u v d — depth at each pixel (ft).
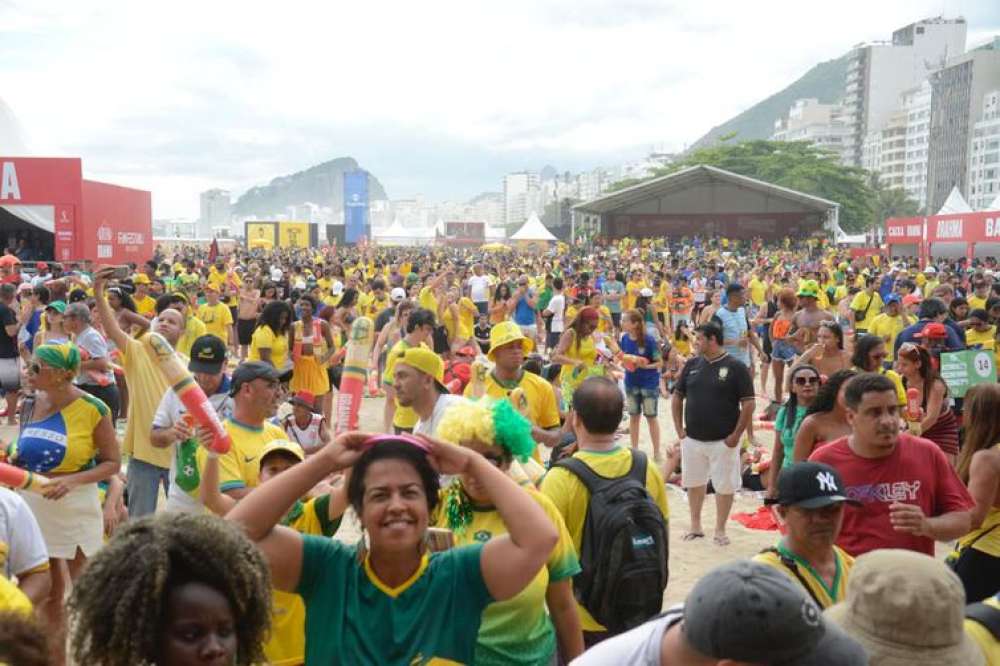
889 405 14.66
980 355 29.43
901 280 60.49
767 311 53.47
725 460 27.02
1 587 9.65
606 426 14.62
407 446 8.86
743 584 7.20
